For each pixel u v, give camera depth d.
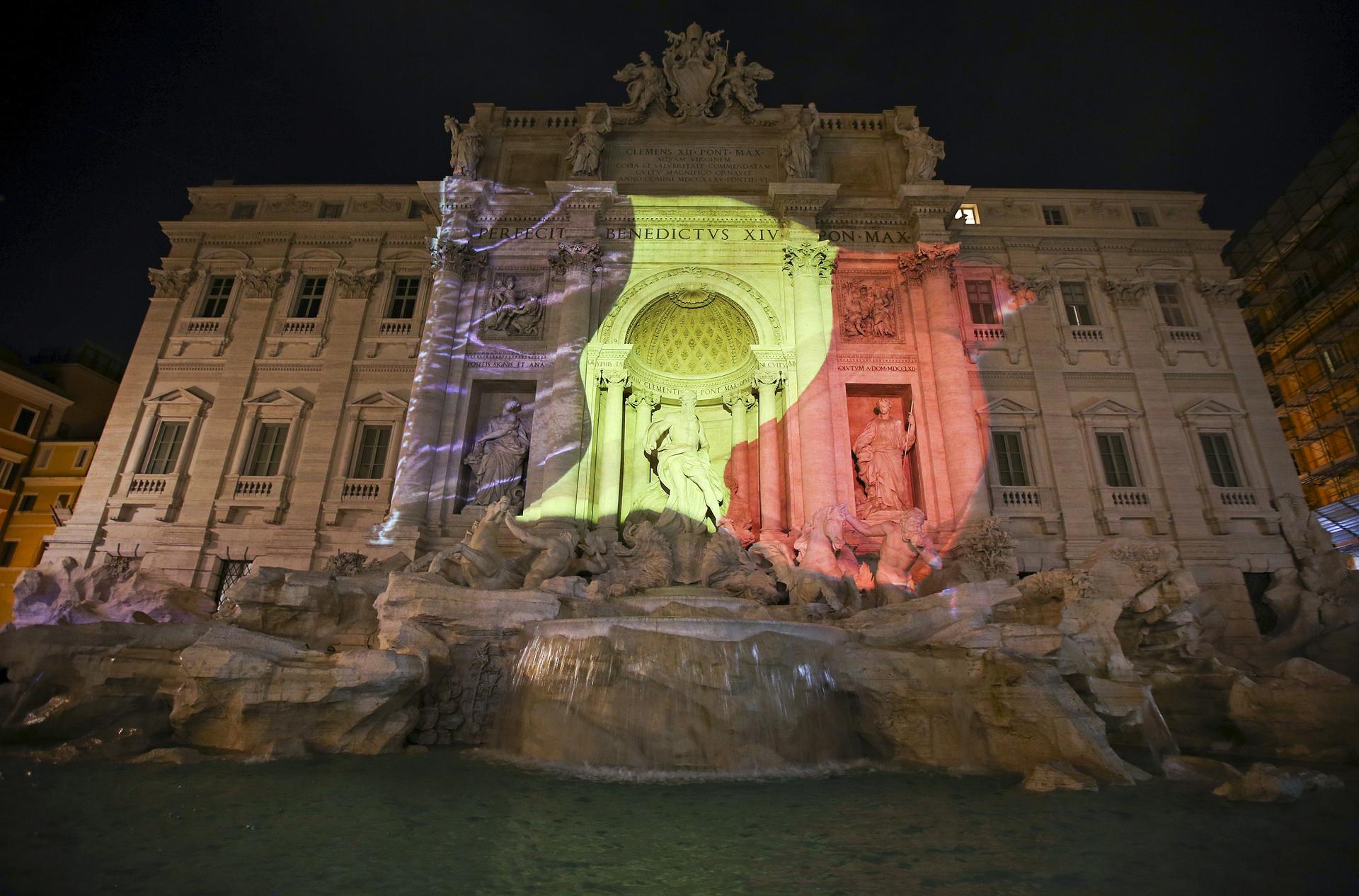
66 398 33.56
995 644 12.50
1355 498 30.14
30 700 12.66
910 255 26.67
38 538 30.59
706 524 23.19
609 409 24.67
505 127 29.45
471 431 25.55
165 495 25.75
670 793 9.24
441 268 26.62
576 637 12.52
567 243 26.25
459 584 16.92
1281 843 7.11
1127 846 7.00
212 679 11.21
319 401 27.08
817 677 12.26
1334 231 30.45
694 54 30.00
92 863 5.97
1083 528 24.98
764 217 27.27
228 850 6.46
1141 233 29.30
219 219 30.28
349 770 10.11
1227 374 27.23
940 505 23.94
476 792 9.03
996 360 27.33
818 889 5.88
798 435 24.06
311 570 24.44
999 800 8.93
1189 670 14.90
